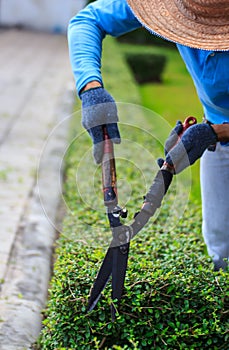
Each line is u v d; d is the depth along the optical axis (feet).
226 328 10.17
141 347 10.26
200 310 10.36
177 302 10.44
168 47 74.23
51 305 11.25
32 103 37.58
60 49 68.59
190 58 9.73
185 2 9.41
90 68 9.62
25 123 32.17
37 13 83.25
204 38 9.26
